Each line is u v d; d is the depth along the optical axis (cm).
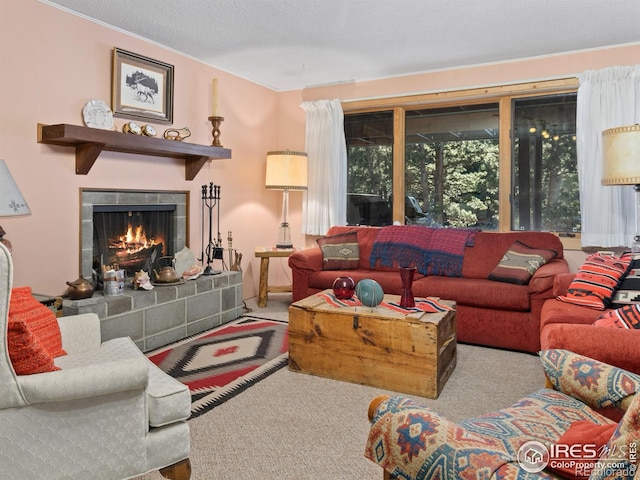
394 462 111
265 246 530
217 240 457
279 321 415
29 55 298
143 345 330
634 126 293
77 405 146
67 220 324
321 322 279
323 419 228
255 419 228
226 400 250
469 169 462
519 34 365
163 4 314
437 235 419
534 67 418
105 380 146
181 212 421
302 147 531
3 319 133
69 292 303
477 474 96
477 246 400
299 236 538
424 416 111
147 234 397
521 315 327
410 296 280
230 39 380
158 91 389
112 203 355
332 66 450
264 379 279
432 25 347
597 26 349
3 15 284
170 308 352
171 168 410
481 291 336
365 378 268
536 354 323
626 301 254
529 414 137
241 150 491
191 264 405
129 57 363
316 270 417
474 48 397
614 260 281
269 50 406
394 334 259
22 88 294
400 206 489
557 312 254
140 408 157
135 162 375
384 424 114
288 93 537
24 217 298
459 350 334
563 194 420
